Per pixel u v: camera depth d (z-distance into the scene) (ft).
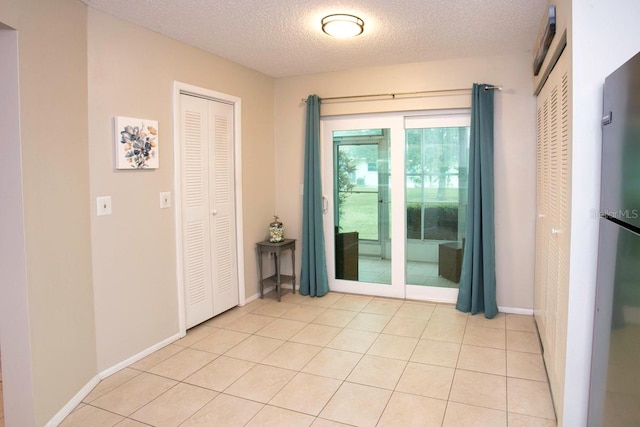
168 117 10.66
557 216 7.73
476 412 7.59
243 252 13.76
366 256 14.88
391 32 10.51
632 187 4.56
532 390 8.30
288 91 15.29
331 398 8.16
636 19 5.67
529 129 12.23
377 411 7.69
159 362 9.78
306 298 14.64
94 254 8.77
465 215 13.51
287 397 8.22
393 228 14.32
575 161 5.97
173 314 10.98
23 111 6.83
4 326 6.95
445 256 13.85
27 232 6.92
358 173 14.75
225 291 13.07
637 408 4.31
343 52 12.17
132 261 9.70
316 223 14.61
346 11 9.16
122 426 7.32
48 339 7.35
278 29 10.25
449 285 13.87
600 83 5.82
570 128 6.11
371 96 13.97
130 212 9.62
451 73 12.99
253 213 14.37
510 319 12.27
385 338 11.03
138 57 9.77
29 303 6.94
